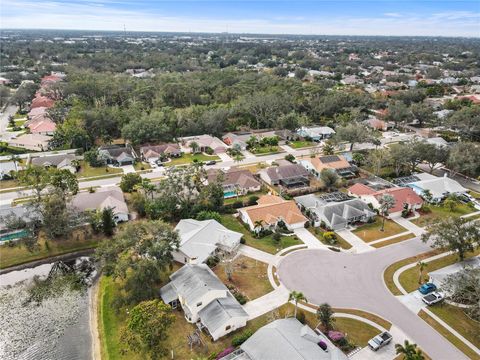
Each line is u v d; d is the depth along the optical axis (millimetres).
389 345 44469
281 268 58969
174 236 55562
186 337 45656
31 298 54562
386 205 71375
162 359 42094
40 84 191875
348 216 72062
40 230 67000
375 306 51062
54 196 65000
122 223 73000
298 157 110000
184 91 154750
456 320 48781
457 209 80688
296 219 71062
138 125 115750
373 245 65875
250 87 168750
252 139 116625
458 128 132750
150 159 104875
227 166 102375
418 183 87562
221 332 45219
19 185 87438
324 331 46250
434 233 60250
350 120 140000
